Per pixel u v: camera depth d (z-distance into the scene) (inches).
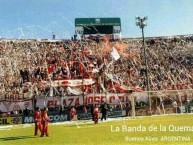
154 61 2294.5
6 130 1109.1
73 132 957.2
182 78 2214.6
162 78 2191.2
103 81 2059.5
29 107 1525.6
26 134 976.3
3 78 2004.2
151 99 1557.6
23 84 1966.0
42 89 1905.8
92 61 2231.8
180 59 2322.8
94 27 2432.3
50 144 759.7
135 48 2359.7
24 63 2138.3
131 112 1513.3
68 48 2283.5
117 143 764.6
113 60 2245.3
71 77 2105.1
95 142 763.4
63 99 1567.4
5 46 2217.0
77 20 2410.2
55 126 1163.9
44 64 2151.8
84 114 1455.5
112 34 2415.1
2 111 1497.3
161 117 1306.6
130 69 2207.2
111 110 1503.4
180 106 1541.6
